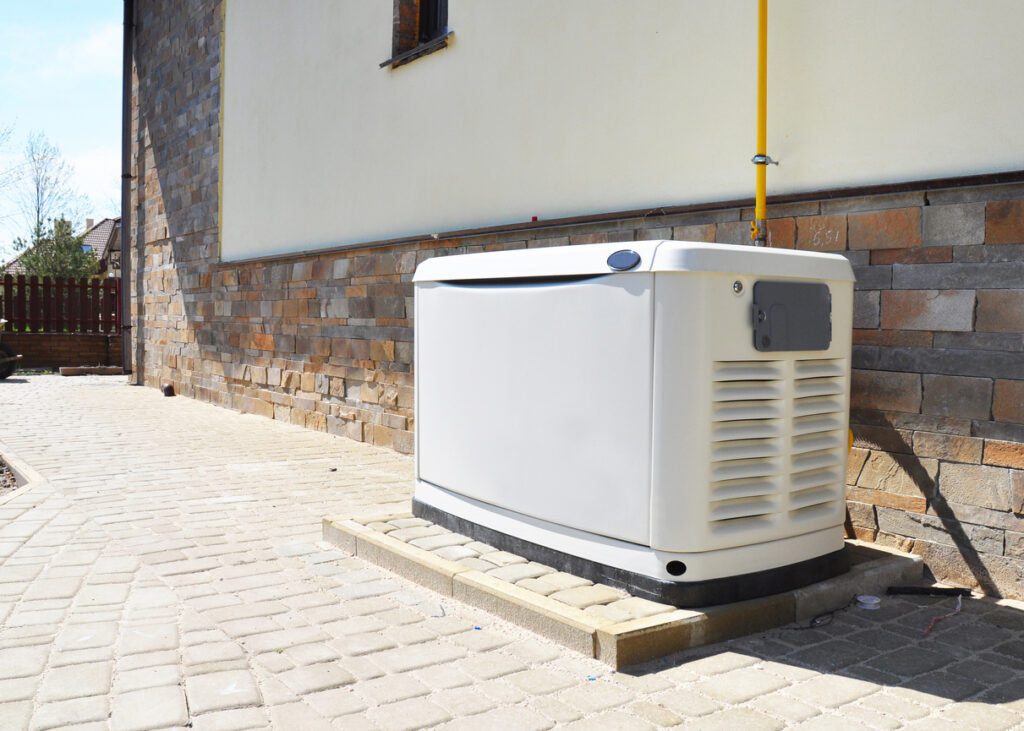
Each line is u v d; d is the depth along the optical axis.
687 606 3.18
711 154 4.89
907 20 3.99
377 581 3.85
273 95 9.76
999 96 3.69
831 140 4.30
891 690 2.80
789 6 4.47
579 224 5.70
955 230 3.82
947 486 3.89
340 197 8.50
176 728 2.50
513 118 6.33
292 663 2.97
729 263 3.16
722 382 3.19
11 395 12.30
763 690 2.79
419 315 4.40
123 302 15.84
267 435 8.55
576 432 3.47
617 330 3.28
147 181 13.70
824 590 3.50
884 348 4.10
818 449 3.52
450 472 4.21
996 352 3.71
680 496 3.15
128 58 14.34
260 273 10.02
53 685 2.77
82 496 5.66
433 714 2.61
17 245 34.19
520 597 3.30
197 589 3.75
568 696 2.73
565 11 5.86
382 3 7.79
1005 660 3.06
